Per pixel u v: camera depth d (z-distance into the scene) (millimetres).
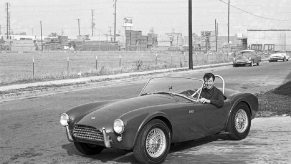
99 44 113938
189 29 38375
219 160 7496
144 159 7008
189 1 38000
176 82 8500
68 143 9242
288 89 17031
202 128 8086
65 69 39656
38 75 28734
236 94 9023
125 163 7504
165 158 7488
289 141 8789
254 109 9328
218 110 8398
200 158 7664
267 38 110812
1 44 109500
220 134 9727
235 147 8453
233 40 125000
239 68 39219
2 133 10398
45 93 20047
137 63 41500
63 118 7605
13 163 7629
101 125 6996
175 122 7480
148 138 7074
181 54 87062
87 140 7227
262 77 26844
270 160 7375
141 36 125250
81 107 7914
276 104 13430
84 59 63625
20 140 9570
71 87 22516
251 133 9734
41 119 12461
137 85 23906
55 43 126000
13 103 16391
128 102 7766
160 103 7707
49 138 9781
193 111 7816
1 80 24828
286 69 35719
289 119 11320
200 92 8203
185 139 7836
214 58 65750
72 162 7652
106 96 18391
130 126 6820
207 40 121625
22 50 109562
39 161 7750
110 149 8562
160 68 39281
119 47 114312
